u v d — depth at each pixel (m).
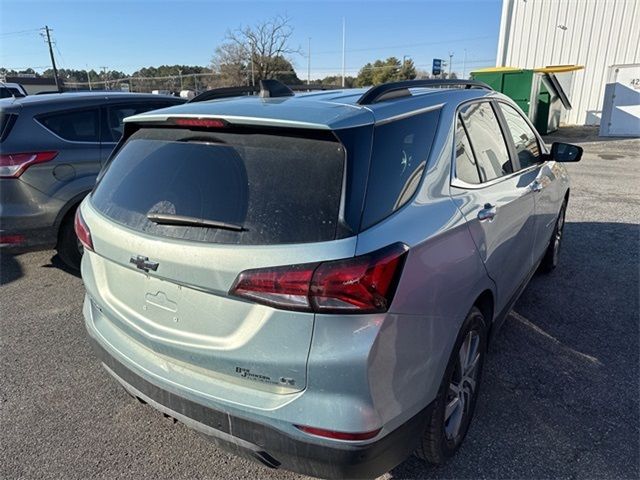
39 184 4.22
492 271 2.48
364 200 1.72
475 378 2.46
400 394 1.77
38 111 4.37
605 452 2.38
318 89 3.19
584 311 3.88
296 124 1.79
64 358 3.36
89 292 2.37
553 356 3.24
